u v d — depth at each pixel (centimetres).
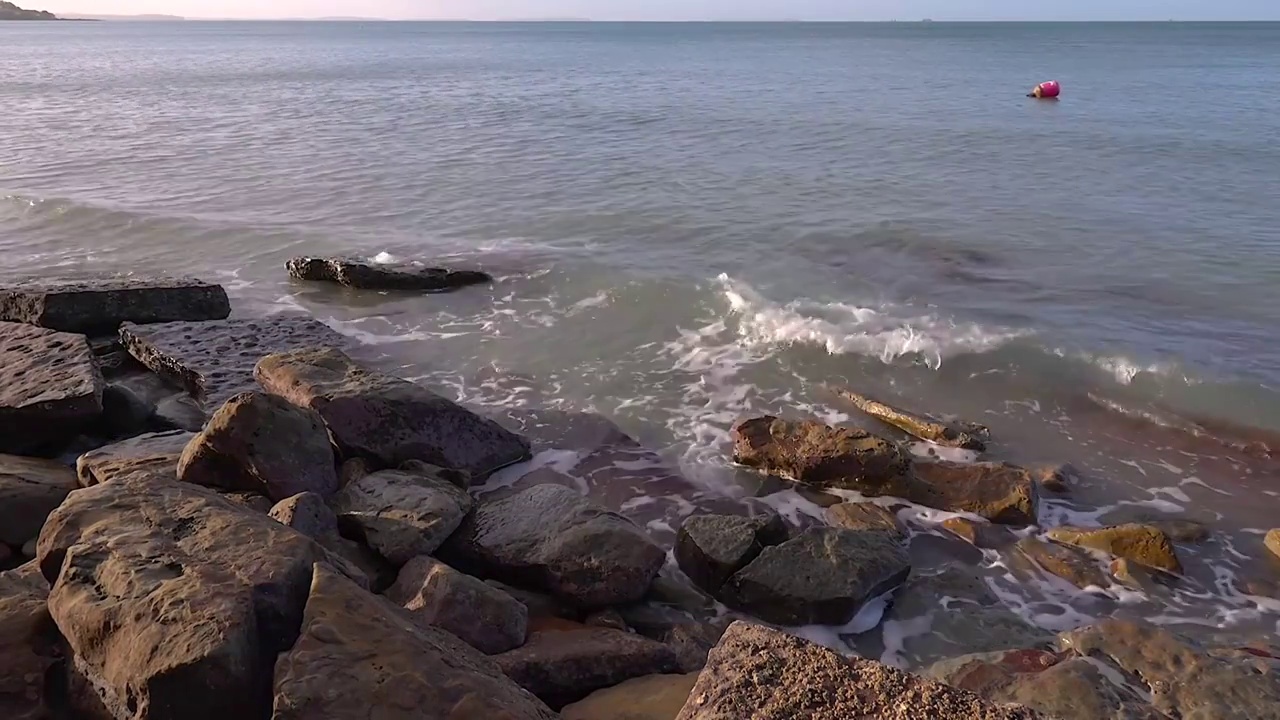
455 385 1187
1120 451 1004
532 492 823
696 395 1153
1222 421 1049
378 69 7500
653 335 1338
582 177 2438
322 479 790
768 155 2711
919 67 6781
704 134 3156
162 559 489
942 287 1509
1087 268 1588
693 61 8262
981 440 1019
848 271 1600
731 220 1942
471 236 1862
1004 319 1359
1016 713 384
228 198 2225
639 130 3284
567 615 725
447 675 444
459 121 3650
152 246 1802
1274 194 2069
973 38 14738
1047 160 2552
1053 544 825
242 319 1313
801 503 912
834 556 751
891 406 1087
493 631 620
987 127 3191
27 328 1038
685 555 789
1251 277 1512
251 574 474
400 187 2348
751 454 972
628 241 1803
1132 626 671
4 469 759
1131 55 8312
